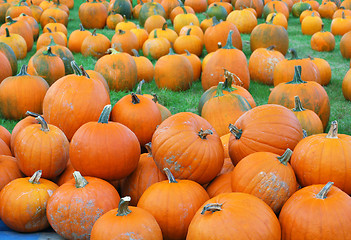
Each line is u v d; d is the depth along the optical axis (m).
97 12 14.63
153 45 10.42
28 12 14.39
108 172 3.85
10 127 6.21
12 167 4.20
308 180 3.57
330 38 11.27
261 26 10.34
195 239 2.96
